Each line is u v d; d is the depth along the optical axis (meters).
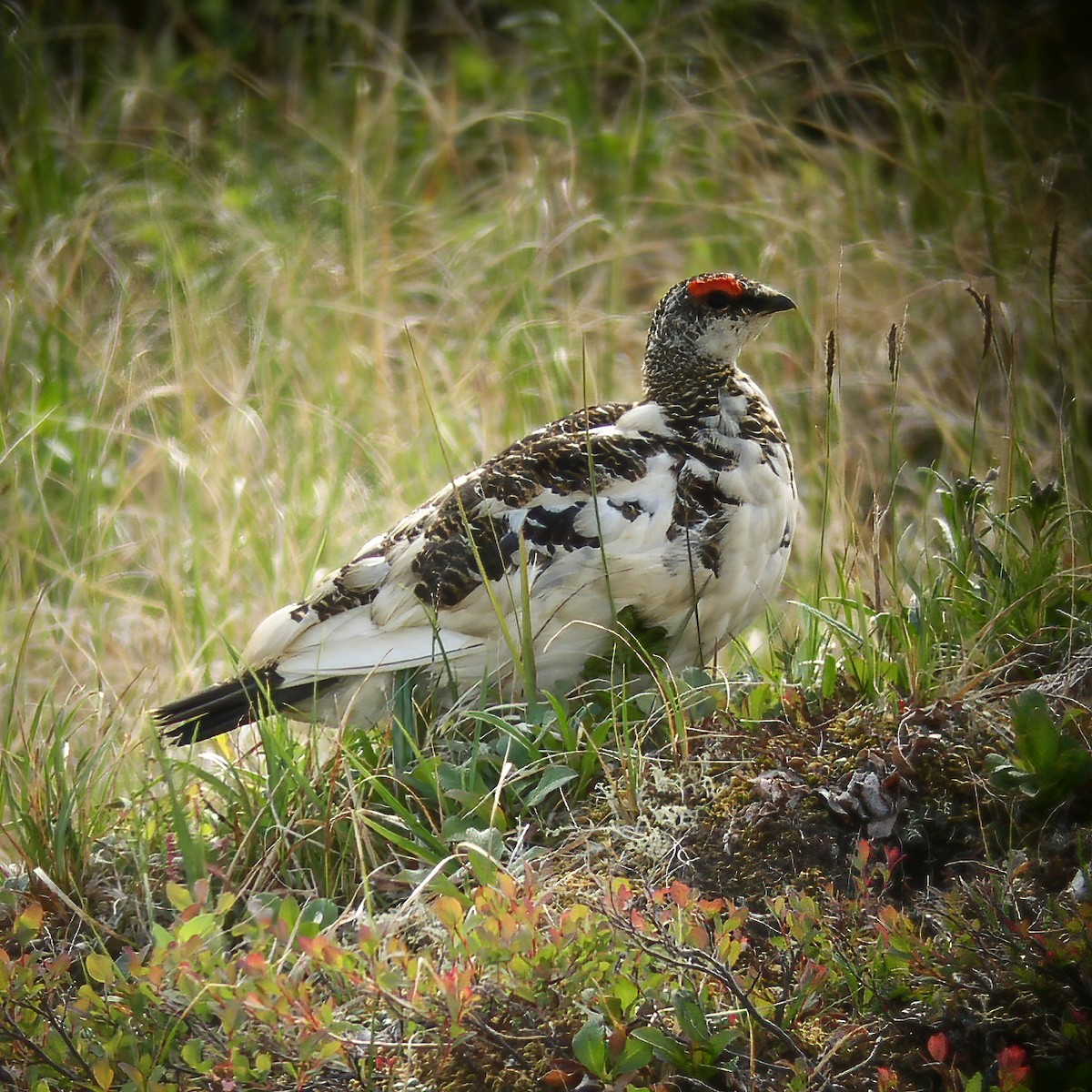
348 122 14.91
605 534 6.51
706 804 5.88
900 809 5.64
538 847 5.79
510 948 4.57
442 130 14.15
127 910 6.04
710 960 4.56
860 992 4.83
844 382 10.48
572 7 15.88
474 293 11.93
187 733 6.83
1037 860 5.32
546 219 12.36
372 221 12.66
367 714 6.89
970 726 5.91
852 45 14.64
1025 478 7.85
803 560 8.78
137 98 14.66
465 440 9.95
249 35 16.52
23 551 8.99
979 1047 4.61
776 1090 4.46
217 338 10.91
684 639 6.84
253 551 8.95
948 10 14.36
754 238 12.52
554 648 6.67
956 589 6.96
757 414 6.83
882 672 6.51
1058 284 10.59
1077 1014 4.45
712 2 15.67
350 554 8.77
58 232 11.91
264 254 11.95
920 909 5.21
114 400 10.44
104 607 8.66
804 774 5.89
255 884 5.98
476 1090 4.64
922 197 12.58
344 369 10.64
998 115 12.58
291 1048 4.59
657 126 14.58
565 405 10.29
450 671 6.51
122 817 6.60
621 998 4.56
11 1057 4.90
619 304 11.93
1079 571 6.95
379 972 4.59
